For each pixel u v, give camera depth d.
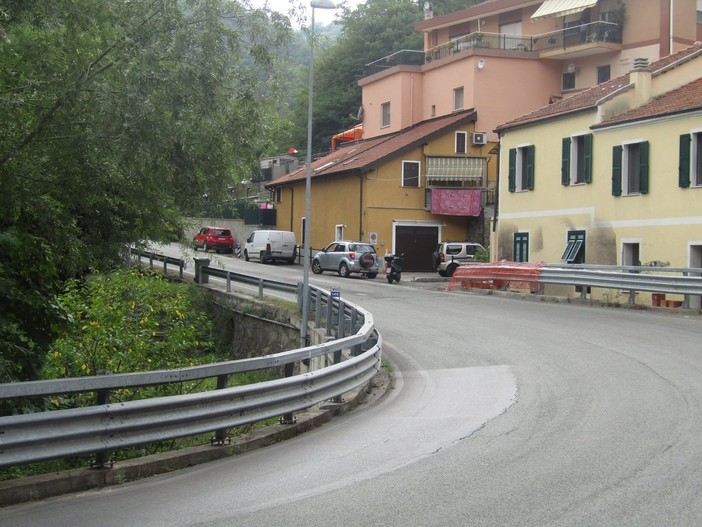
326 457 8.50
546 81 45.34
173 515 6.41
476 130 44.34
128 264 16.92
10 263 11.84
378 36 68.81
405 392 12.95
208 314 27.11
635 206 26.86
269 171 63.81
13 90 10.07
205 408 8.34
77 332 13.45
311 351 10.41
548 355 15.47
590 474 7.35
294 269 43.19
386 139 48.69
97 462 7.49
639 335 17.47
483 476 7.39
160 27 10.04
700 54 29.25
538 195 31.45
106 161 10.28
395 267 36.59
